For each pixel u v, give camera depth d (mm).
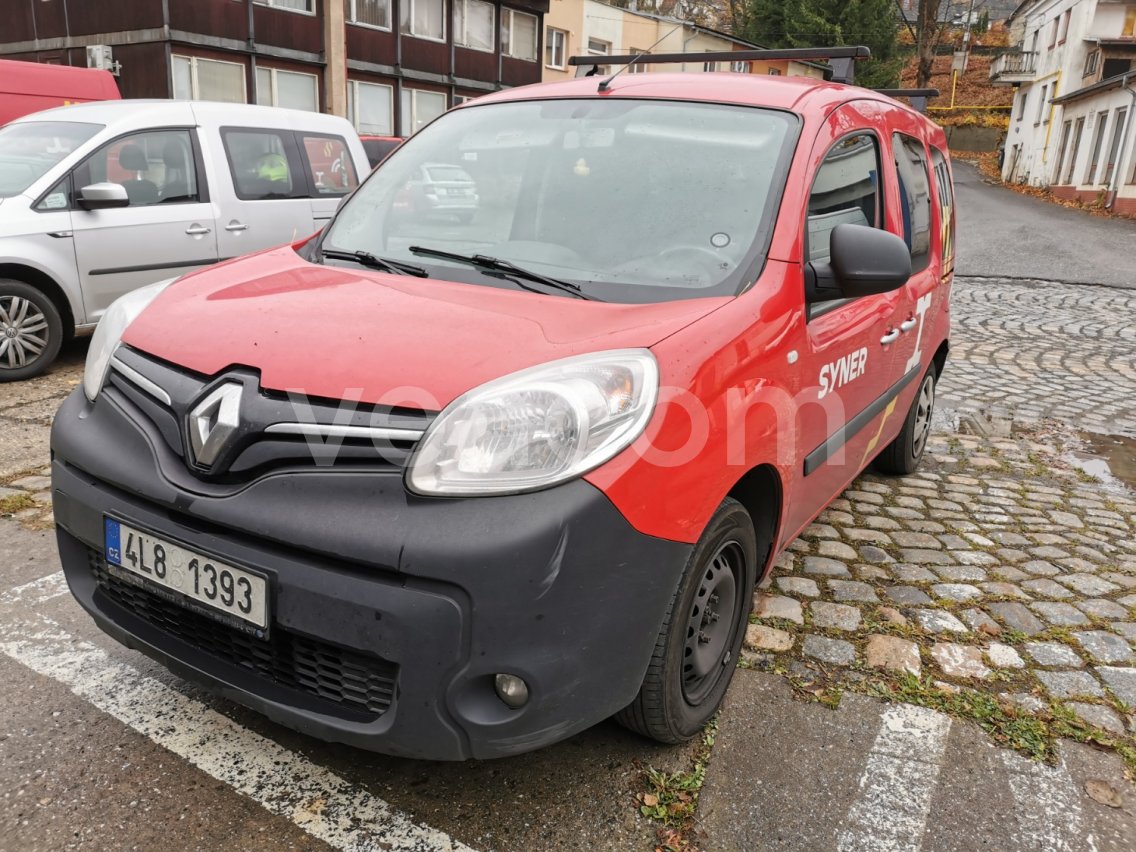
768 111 2924
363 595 1782
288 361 1993
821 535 3973
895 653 2979
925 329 4176
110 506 2123
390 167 3203
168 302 2453
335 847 2064
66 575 2387
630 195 2709
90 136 6246
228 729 2461
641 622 1970
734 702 2662
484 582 1746
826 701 2689
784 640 3023
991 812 2275
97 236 6121
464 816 2170
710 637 2430
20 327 5918
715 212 2617
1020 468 5203
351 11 25188
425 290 2406
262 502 1878
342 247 2883
